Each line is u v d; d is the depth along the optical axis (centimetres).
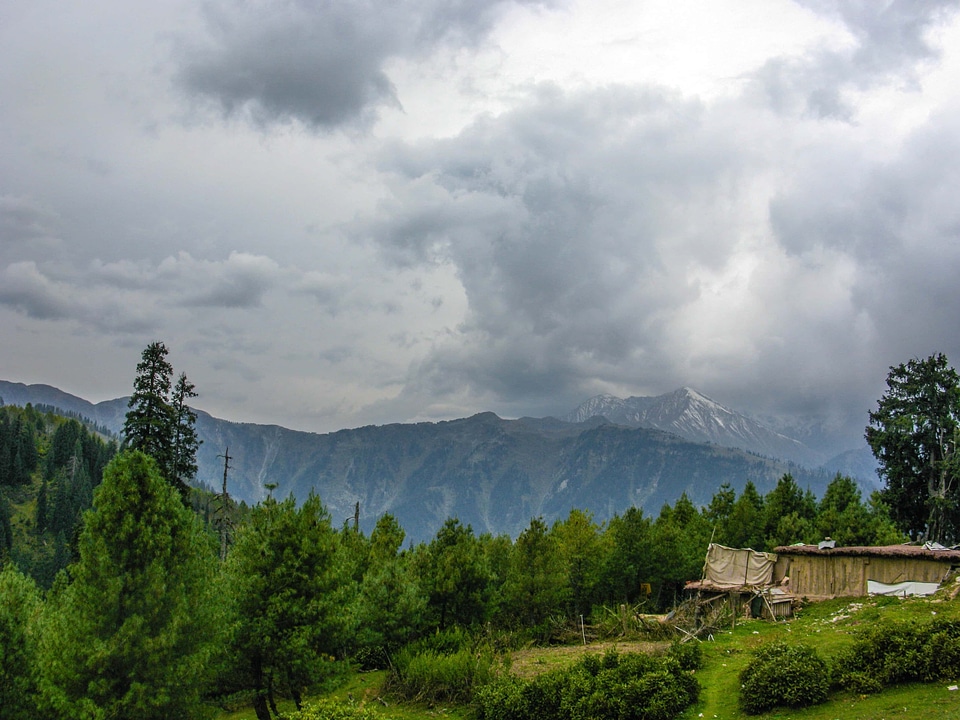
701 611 4459
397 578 4503
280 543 3147
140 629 2436
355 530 5678
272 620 2995
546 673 3275
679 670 2984
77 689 2388
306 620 3050
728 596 4584
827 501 7200
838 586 4394
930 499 6975
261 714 3067
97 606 2456
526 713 3006
